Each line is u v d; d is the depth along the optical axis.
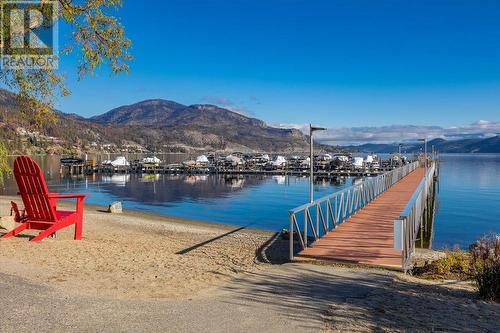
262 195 36.09
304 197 34.38
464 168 96.50
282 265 8.36
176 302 5.20
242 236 15.02
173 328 4.25
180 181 54.03
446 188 47.09
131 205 28.36
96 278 6.30
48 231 9.54
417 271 8.59
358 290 6.27
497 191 43.56
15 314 4.41
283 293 5.90
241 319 4.63
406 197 21.30
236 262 9.00
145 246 11.04
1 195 31.84
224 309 4.98
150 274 6.87
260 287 6.22
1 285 5.48
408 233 8.94
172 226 17.34
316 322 4.63
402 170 36.22
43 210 9.72
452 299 6.08
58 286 5.64
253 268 7.98
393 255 9.16
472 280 7.93
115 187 44.28
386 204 18.53
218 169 71.12
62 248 8.91
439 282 7.63
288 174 67.31
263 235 15.58
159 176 64.81
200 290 5.88
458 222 24.95
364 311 5.13
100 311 4.67
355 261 8.59
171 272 7.16
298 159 89.31
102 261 7.85
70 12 9.83
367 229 12.48
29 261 7.22
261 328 4.37
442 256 10.10
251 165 78.56
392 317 4.93
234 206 28.23
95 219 17.88
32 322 4.21
